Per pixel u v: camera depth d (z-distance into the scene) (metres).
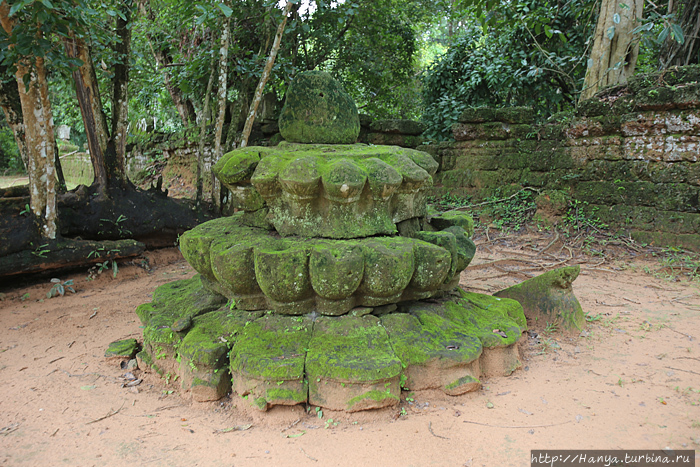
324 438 2.48
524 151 8.46
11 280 5.58
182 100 12.90
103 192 6.55
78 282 5.81
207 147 11.45
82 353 3.79
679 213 6.55
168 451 2.42
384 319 3.09
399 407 2.74
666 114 6.65
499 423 2.56
